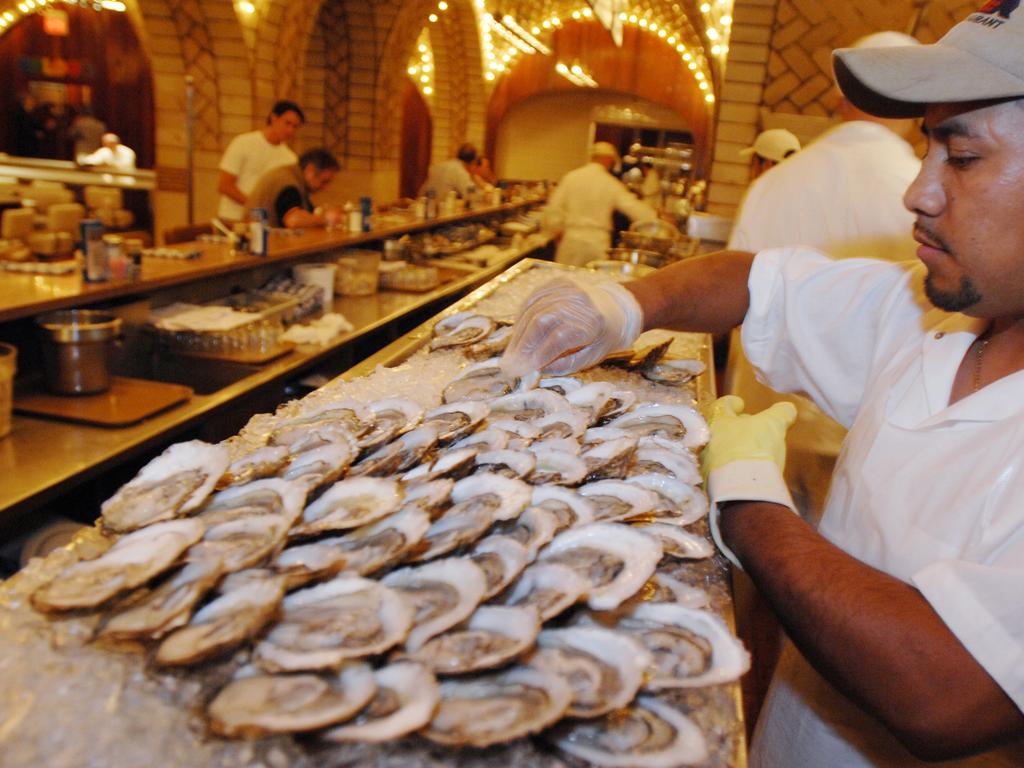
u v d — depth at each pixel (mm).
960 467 995
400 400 1390
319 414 1333
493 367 1618
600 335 1476
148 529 866
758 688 2498
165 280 3131
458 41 13273
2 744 609
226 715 639
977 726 822
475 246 7488
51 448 2189
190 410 2566
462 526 952
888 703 858
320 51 9719
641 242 5059
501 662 728
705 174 13859
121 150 7254
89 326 2502
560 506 1071
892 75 880
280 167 5082
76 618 753
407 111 14016
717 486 1189
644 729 718
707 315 1613
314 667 685
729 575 1103
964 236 875
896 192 2646
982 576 825
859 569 952
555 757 677
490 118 15117
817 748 1330
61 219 4371
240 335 3195
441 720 684
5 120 10055
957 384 1095
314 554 856
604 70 14320
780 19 5102
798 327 1492
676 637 852
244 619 724
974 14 896
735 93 5328
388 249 5375
